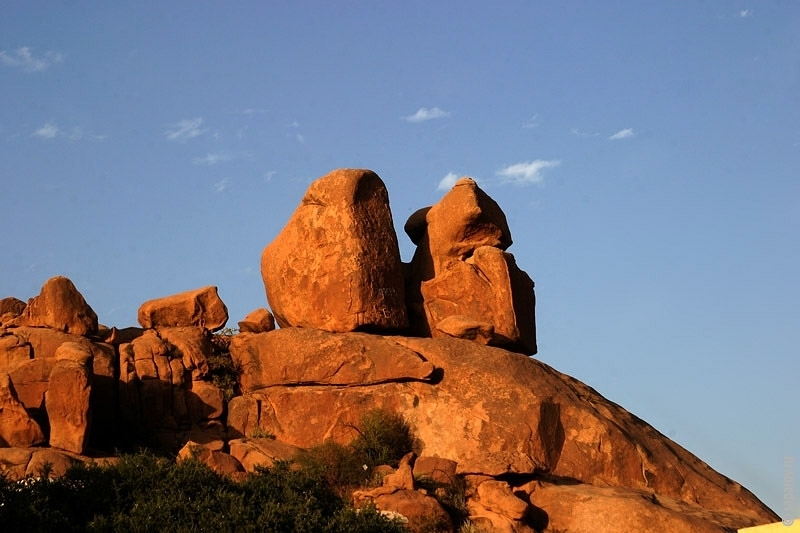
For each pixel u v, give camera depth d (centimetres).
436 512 3053
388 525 2989
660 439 3491
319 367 3466
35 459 3094
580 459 3331
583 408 3397
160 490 2983
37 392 3281
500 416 3341
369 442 3312
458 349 3466
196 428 3453
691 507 3234
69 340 3434
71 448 3186
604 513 3095
